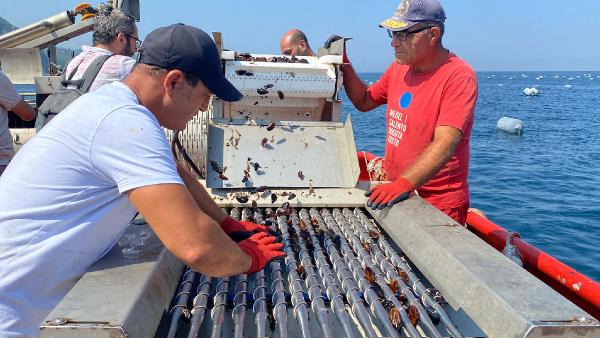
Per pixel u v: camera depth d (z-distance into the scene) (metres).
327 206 2.53
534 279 1.50
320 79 2.82
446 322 1.58
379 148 18.64
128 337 1.18
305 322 1.52
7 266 1.44
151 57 1.43
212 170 2.62
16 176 1.46
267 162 2.67
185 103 1.50
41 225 1.44
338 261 1.91
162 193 1.28
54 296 1.50
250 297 1.76
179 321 1.57
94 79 3.01
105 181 1.41
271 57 2.97
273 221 2.29
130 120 1.33
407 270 1.91
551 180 13.55
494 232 2.96
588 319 1.26
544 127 27.42
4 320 1.45
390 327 1.51
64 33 5.75
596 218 9.74
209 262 1.36
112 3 5.01
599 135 23.89
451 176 2.81
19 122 4.57
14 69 5.70
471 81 2.61
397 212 2.18
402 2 2.69
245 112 3.06
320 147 2.76
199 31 1.48
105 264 1.53
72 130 1.39
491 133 24.64
